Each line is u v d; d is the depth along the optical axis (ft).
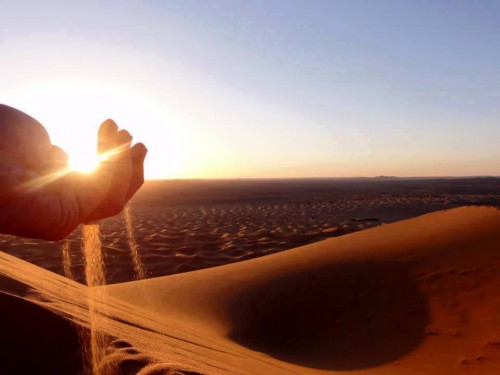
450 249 31.91
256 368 13.56
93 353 5.94
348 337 24.99
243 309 28.35
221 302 29.14
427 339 23.70
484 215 37.40
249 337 25.30
